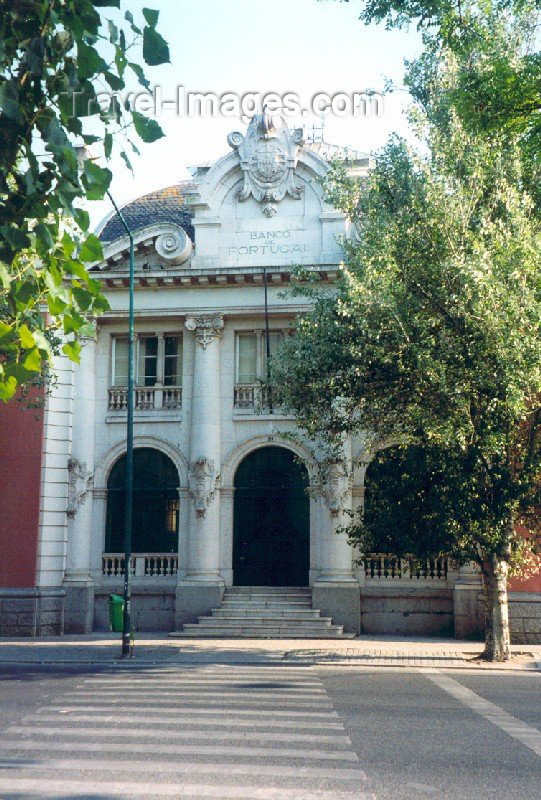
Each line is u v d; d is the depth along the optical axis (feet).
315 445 90.63
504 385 61.72
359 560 78.02
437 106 73.46
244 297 92.22
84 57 19.11
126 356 95.50
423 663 67.51
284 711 44.06
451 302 65.77
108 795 28.19
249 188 93.56
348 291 65.92
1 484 90.22
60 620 88.69
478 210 68.90
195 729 38.93
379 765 32.65
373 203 71.56
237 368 93.91
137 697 48.52
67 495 91.09
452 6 62.18
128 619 71.20
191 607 88.07
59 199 18.99
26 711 43.68
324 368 70.03
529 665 66.74
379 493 70.28
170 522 92.48
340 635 83.76
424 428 64.34
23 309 19.93
